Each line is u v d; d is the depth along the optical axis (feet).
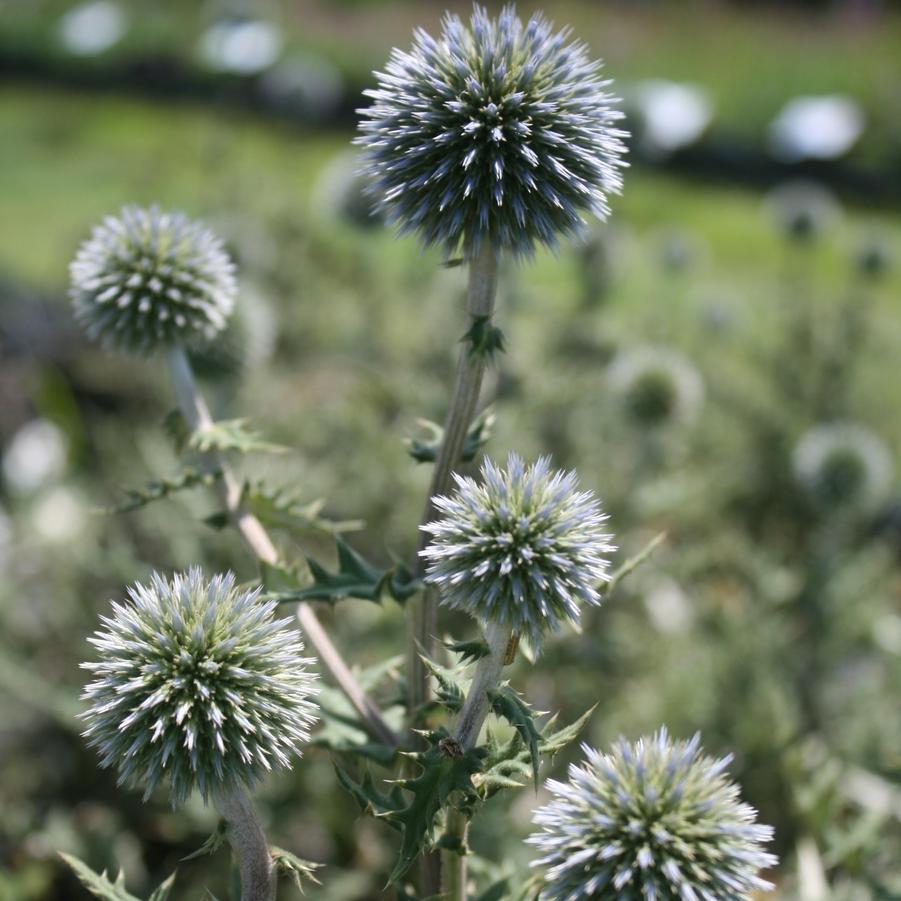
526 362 1.77
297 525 0.94
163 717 0.71
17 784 1.51
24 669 1.54
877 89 5.18
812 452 1.95
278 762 0.75
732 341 2.55
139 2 6.72
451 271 2.23
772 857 0.71
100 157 4.85
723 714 1.45
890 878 1.12
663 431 1.82
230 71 3.54
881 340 2.39
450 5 6.90
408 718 0.87
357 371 2.27
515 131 0.81
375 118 0.85
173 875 0.75
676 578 1.75
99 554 1.67
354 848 1.37
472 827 1.20
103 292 1.01
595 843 0.71
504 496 0.75
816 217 2.61
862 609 1.71
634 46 6.34
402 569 0.84
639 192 4.32
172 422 0.99
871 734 1.49
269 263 2.49
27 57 6.45
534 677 1.53
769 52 6.08
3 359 2.69
